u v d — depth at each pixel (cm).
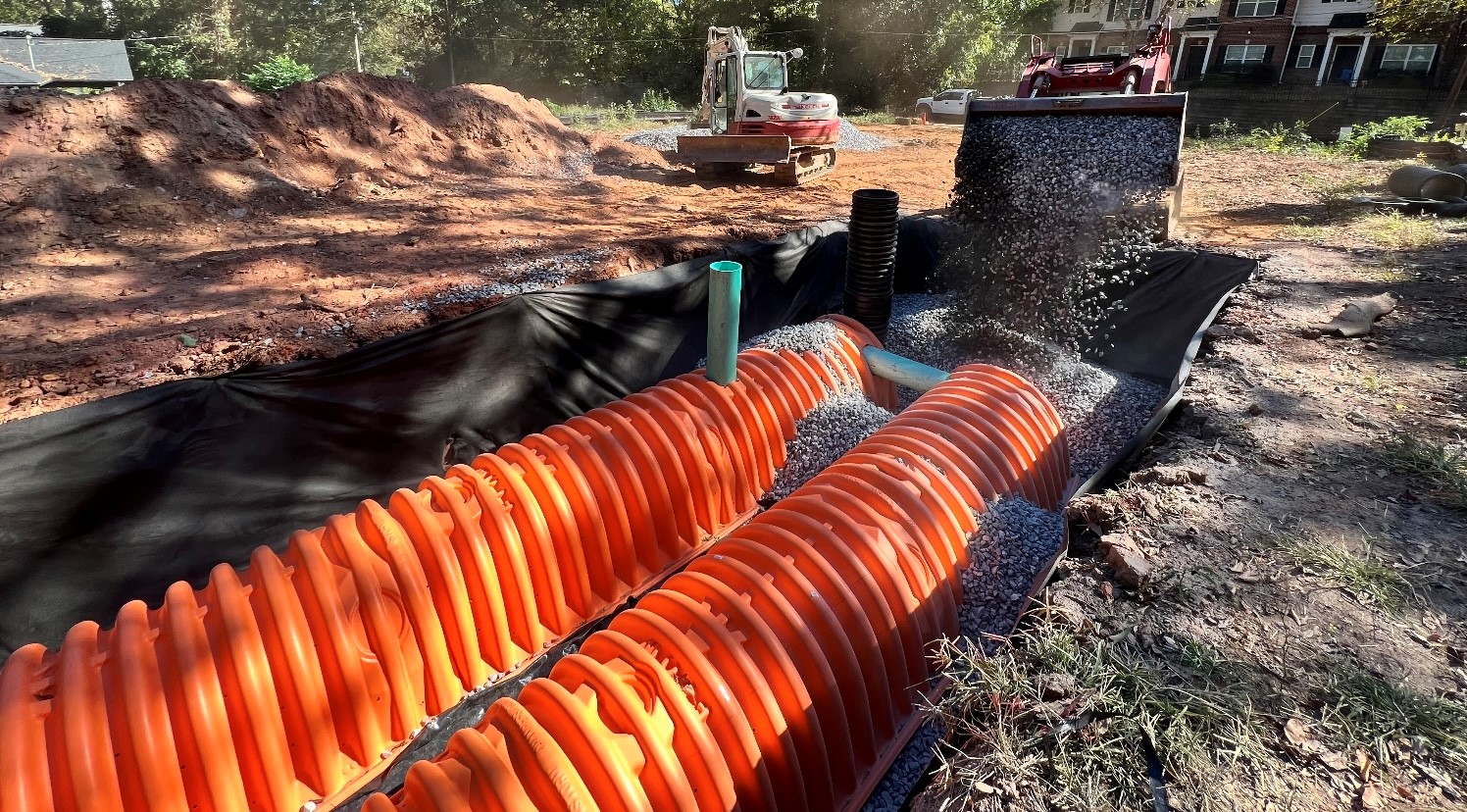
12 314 706
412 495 472
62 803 313
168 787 330
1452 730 280
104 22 5128
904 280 1095
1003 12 3900
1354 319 675
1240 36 3888
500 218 1129
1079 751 283
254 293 776
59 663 348
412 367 607
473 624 466
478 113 1535
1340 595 353
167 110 1112
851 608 379
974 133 933
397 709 422
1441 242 925
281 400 548
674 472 568
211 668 360
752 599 370
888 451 504
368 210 1145
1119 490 456
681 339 823
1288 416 534
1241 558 381
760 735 335
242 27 4747
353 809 400
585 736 291
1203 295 890
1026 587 444
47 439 457
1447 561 373
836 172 1681
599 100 4478
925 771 373
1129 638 332
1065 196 841
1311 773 269
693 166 1547
